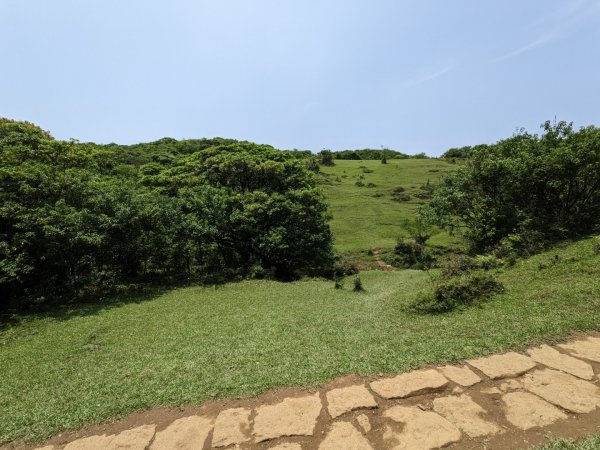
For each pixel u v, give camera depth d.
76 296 14.57
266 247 19.25
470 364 5.50
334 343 7.14
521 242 13.93
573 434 3.91
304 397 5.01
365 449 3.89
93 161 24.33
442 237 28.06
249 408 4.89
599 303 7.23
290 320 9.61
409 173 56.78
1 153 17.39
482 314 7.93
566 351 5.66
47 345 9.24
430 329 7.47
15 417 5.40
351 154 82.19
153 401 5.34
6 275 12.10
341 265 21.94
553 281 9.27
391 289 14.34
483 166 15.91
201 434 4.43
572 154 13.72
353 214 37.22
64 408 5.50
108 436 4.62
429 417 4.32
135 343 8.64
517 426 4.08
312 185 24.58
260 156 24.75
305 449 3.97
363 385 5.16
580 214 15.28
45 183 14.29
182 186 22.94
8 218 12.77
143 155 46.34
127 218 15.24
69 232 13.38
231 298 13.62
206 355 7.14
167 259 18.69
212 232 18.52
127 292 15.35
